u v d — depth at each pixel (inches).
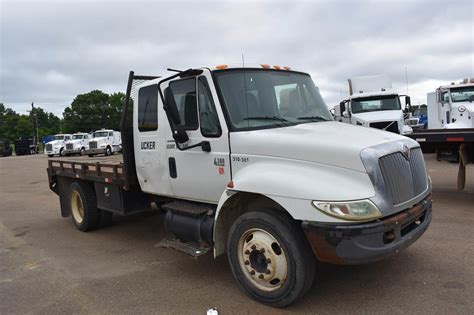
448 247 212.4
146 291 180.7
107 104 3521.2
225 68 179.9
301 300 160.7
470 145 324.2
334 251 137.6
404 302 154.2
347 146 144.5
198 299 169.2
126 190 251.1
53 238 284.4
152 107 212.8
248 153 165.3
